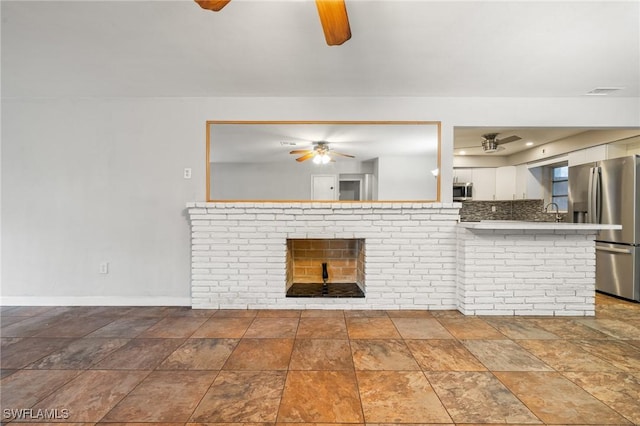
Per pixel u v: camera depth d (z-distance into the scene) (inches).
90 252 124.0
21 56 90.1
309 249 140.5
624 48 82.7
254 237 120.6
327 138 121.5
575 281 113.0
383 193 121.3
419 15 69.4
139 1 65.7
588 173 145.7
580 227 107.4
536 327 101.1
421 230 120.3
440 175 121.0
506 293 113.3
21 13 69.9
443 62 91.9
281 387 66.3
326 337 92.9
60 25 74.7
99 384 67.5
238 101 122.1
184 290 124.1
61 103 122.9
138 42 82.2
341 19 55.5
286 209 119.9
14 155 123.5
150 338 92.1
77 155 123.2
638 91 112.6
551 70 96.5
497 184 219.8
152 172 123.3
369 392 64.4
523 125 120.0
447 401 61.4
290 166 122.0
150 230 123.7
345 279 140.7
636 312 116.5
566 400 61.6
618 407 59.4
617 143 144.7
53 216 123.7
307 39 80.0
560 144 171.6
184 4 66.7
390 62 92.3
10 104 123.0
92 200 123.7
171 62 93.4
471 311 113.5
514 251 113.3
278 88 113.0
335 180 121.6
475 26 73.6
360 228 120.3
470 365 75.6
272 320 107.8
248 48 85.0
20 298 124.1
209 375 71.2
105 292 124.3
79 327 100.9
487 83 107.0
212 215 120.2
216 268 120.9
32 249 124.2
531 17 70.0
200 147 122.8
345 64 93.8
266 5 66.5
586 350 83.9
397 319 109.0
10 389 65.6
